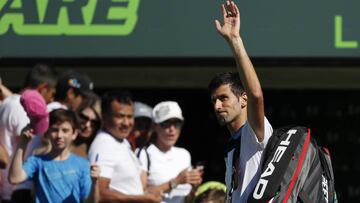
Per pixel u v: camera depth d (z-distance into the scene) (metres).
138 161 18.09
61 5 20.59
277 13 20.55
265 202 11.92
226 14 12.46
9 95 18.75
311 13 20.48
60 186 16.47
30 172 16.39
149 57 20.70
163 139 18.70
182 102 24.47
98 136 17.69
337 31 20.45
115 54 20.67
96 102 18.77
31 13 20.61
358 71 21.36
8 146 17.73
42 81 18.48
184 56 20.64
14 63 20.69
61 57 20.66
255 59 20.58
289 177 12.00
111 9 20.64
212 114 24.42
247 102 12.23
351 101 24.19
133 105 18.36
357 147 24.23
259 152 12.36
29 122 16.56
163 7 20.66
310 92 24.25
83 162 16.73
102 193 17.36
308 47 20.52
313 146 12.34
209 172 24.41
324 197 12.24
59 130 16.38
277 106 24.36
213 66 20.94
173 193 18.55
